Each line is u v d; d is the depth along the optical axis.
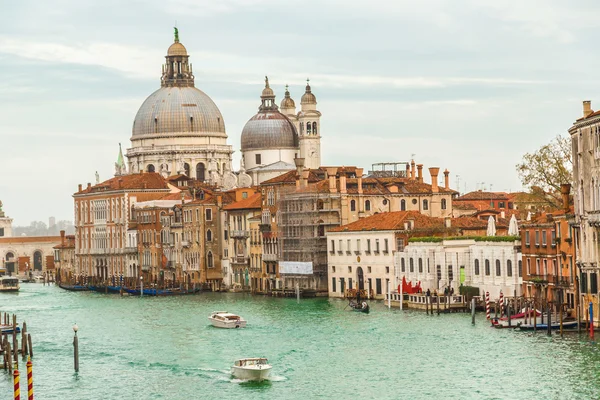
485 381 119.12
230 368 130.62
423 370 125.75
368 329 157.25
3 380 127.50
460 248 179.25
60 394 120.81
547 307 148.50
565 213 153.38
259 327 166.50
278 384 122.19
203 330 165.75
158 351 145.62
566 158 187.00
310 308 194.12
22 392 121.31
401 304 183.12
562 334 139.62
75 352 131.75
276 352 141.00
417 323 161.00
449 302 174.75
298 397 116.19
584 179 143.25
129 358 140.25
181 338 157.25
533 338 139.88
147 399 117.75
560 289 155.12
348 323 165.75
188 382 124.69
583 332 142.50
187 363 135.62
